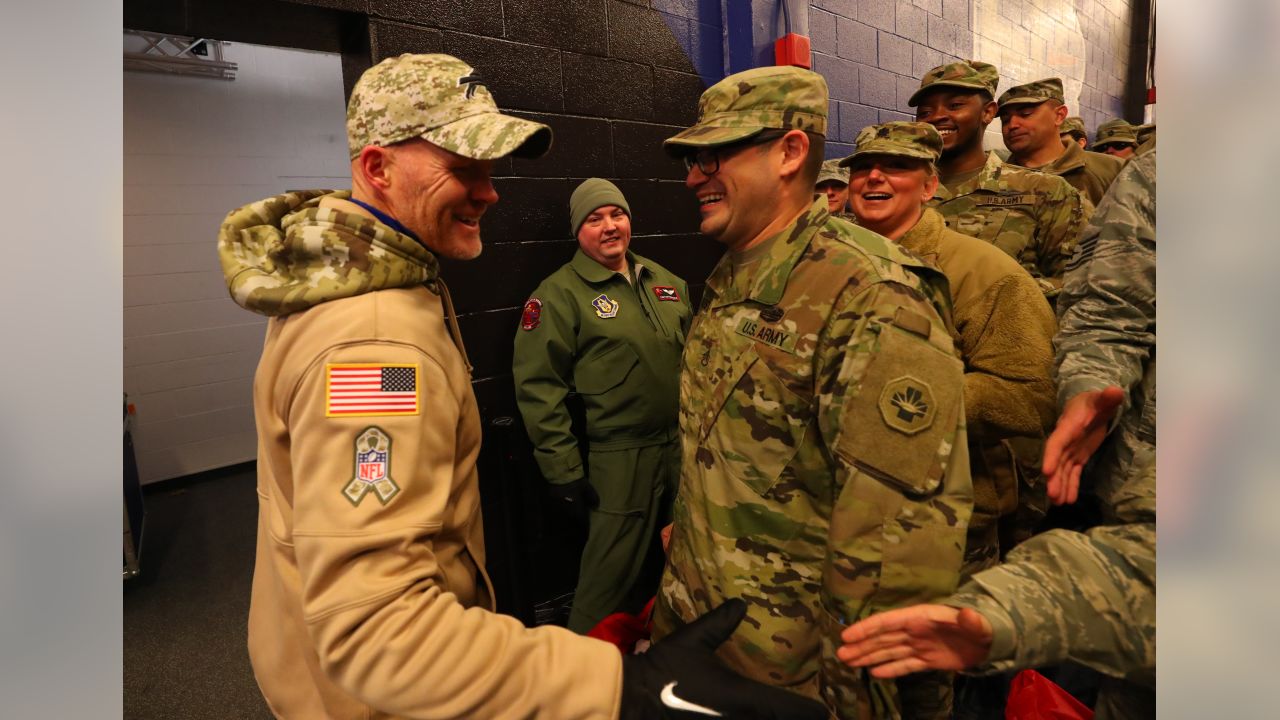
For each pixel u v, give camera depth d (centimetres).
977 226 198
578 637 68
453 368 79
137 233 387
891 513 85
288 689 79
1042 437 127
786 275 97
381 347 69
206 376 411
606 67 219
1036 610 59
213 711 187
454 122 75
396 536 64
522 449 209
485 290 200
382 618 62
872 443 85
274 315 73
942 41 316
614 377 195
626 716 63
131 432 275
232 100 412
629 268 210
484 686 62
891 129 141
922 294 90
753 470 98
